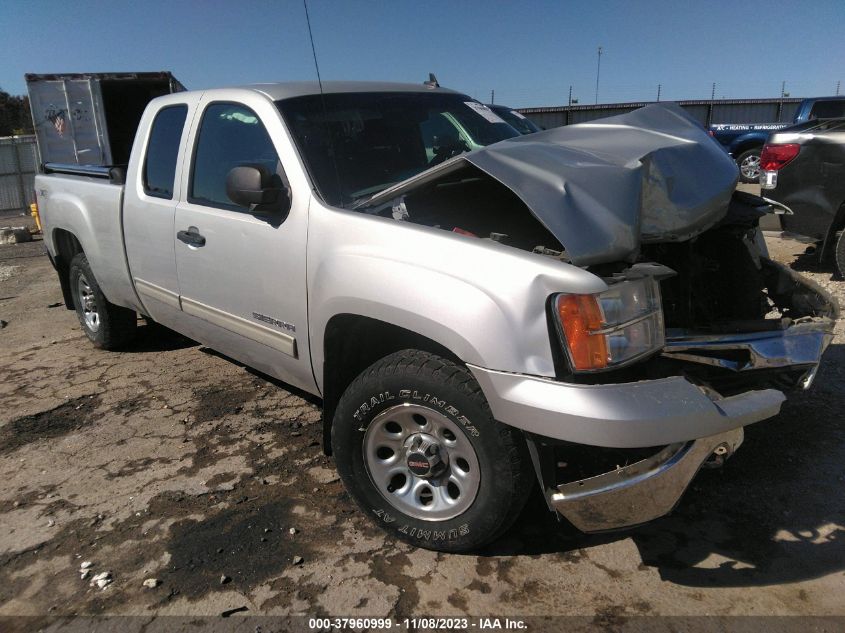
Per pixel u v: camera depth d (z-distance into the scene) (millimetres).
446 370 2512
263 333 3348
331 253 2846
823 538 2766
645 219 2619
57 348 5684
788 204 6617
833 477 3184
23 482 3477
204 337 3938
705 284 3338
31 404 4457
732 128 15969
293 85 3615
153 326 5953
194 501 3232
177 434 3926
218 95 3680
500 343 2303
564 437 2207
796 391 2799
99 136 9828
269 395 4426
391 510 2801
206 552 2848
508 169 2531
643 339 2385
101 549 2900
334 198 3096
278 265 3127
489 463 2469
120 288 4633
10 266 10469
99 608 2555
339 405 2818
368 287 2639
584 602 2477
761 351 2645
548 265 2295
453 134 3885
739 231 3291
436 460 2639
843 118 6562
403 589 2586
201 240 3596
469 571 2666
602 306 2260
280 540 2908
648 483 2262
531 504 3057
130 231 4242
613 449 2422
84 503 3258
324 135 3320
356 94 3695
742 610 2398
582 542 2809
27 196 18922
